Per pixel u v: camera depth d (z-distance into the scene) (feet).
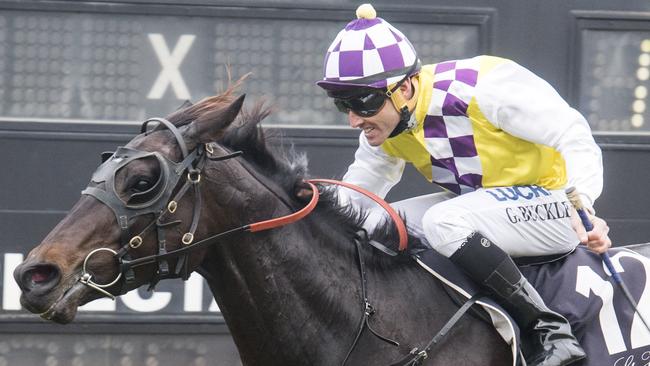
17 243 31.65
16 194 31.68
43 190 31.78
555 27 32.89
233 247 21.71
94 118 32.12
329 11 32.48
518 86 23.16
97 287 20.38
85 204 20.61
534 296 23.16
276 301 22.00
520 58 32.86
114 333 32.17
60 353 32.09
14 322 31.78
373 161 26.03
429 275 23.58
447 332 22.71
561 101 23.40
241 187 21.77
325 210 23.11
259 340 22.22
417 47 32.78
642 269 24.71
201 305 32.35
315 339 22.27
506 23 32.81
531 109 22.91
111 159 21.06
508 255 23.13
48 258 20.04
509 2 32.76
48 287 19.94
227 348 32.58
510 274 22.93
